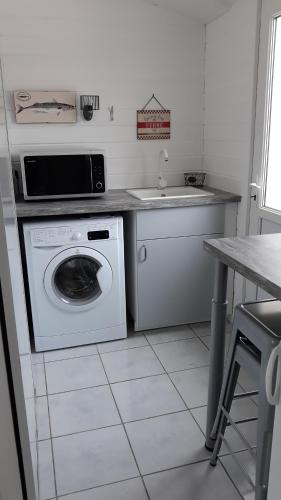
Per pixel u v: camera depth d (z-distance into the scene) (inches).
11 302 40.5
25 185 104.5
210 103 127.0
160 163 129.6
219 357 69.3
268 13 93.5
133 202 105.0
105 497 65.4
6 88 115.4
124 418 82.9
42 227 100.1
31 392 69.6
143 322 116.5
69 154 105.7
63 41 116.6
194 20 124.6
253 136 104.1
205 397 88.7
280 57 92.6
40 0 112.5
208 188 127.7
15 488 46.2
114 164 128.6
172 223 110.2
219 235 115.1
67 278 111.3
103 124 124.8
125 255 120.3
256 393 67.3
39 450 75.0
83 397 89.7
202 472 69.6
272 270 48.8
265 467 52.9
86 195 109.6
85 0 115.4
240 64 107.3
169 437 77.6
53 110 118.6
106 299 109.7
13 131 118.2
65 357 106.1
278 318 55.0
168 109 129.3
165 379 95.3
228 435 77.6
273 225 98.6
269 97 96.3
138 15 120.3
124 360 103.8
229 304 121.3
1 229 38.5
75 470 70.7
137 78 124.5
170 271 114.1
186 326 121.0
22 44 114.0
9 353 42.0
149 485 67.4
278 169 96.6
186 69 127.9
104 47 119.9
